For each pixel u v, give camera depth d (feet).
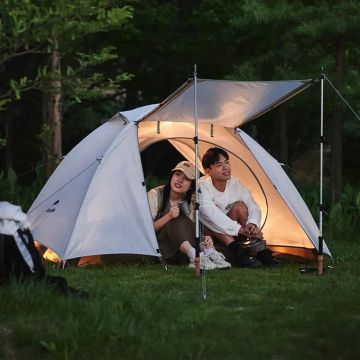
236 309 67.05
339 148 154.10
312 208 135.64
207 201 93.35
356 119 172.96
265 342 56.80
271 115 212.02
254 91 84.89
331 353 53.98
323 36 149.59
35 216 95.86
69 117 222.89
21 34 63.77
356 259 99.14
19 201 134.51
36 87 67.82
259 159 97.50
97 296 65.21
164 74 213.05
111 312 60.85
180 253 93.09
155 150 231.30
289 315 63.98
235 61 203.00
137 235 89.56
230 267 90.12
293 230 97.86
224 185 95.86
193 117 92.07
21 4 61.93
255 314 64.49
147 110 98.63
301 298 71.05
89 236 89.20
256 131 225.97
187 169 94.32
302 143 222.48
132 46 201.26
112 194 91.20
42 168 139.23
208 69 209.26
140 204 90.94
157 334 58.29
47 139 133.39
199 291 74.90
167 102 85.76
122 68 215.92
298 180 203.62
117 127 97.81
